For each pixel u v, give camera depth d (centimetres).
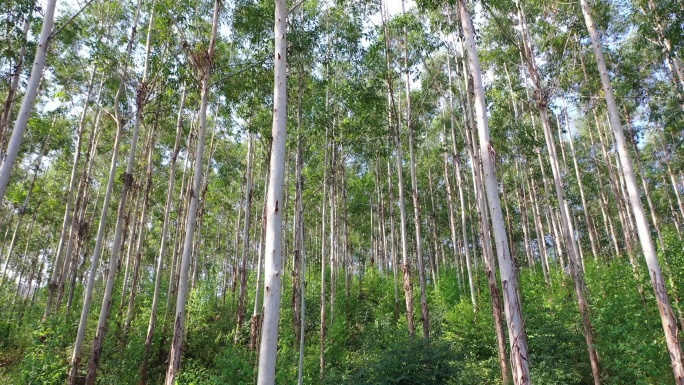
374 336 1318
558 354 1044
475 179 1131
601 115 2112
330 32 1320
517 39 1383
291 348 1134
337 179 2142
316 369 1062
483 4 1091
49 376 929
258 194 2200
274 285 504
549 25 1269
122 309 1400
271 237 523
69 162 2108
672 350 748
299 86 1123
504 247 556
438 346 909
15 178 2264
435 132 2136
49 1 855
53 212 2327
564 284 1443
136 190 1806
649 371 818
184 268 879
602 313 995
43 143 1927
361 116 1248
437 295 1786
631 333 880
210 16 1223
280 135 573
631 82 1580
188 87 1164
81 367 1089
